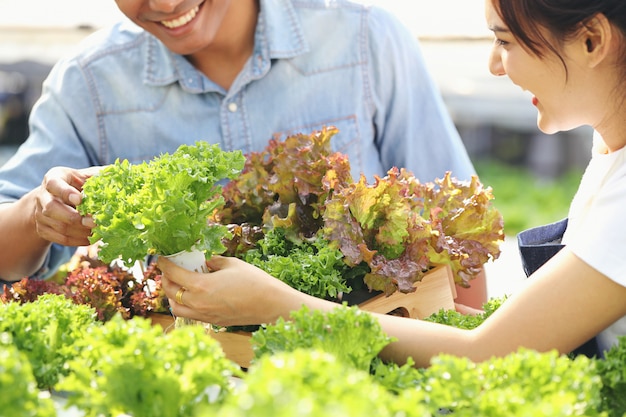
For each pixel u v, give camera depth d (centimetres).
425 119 281
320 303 175
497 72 182
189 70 265
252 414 100
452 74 765
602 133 178
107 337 145
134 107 269
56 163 267
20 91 998
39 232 216
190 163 178
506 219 924
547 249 186
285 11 269
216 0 241
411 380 151
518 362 140
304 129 271
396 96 277
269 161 222
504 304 168
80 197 192
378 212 203
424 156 280
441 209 206
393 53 274
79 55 271
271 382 105
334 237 199
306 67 270
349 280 208
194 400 138
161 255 181
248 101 269
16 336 162
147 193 172
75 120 270
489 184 1040
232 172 183
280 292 176
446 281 217
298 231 212
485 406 132
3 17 642
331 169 209
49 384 164
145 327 146
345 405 103
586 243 161
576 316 161
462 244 212
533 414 116
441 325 173
